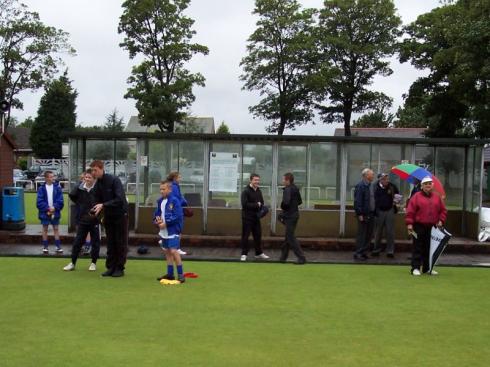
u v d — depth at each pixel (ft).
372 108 136.36
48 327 22.25
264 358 19.02
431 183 35.70
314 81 124.98
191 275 33.58
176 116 124.16
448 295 29.55
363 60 133.39
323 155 50.11
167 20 122.62
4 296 27.50
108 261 33.30
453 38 96.48
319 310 25.77
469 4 98.17
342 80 132.67
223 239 47.24
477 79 94.22
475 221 49.75
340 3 131.95
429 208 35.55
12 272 34.14
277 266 38.45
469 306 27.09
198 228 49.96
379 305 27.02
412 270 36.06
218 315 24.50
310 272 36.14
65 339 20.72
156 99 121.29
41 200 40.88
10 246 45.75
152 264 38.06
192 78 124.98
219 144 50.16
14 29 116.67
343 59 135.03
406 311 25.89
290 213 39.86
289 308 26.03
